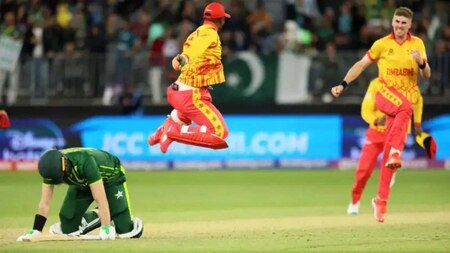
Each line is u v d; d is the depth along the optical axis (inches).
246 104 3029.0
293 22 3218.5
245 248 1412.4
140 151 3006.9
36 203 2175.2
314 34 3174.2
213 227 1759.4
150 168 2997.0
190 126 1577.3
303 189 2492.6
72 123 3031.5
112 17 3169.3
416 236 1585.9
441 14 3336.6
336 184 2603.3
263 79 3038.9
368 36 3070.9
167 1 3221.0
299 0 3272.6
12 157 3024.1
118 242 1461.6
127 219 1525.6
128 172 2930.6
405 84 1689.2
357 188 1957.4
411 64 1681.8
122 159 3009.4
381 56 1695.4
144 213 2012.8
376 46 1695.4
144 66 3048.7
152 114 3031.5
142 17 3174.2
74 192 1501.0
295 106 3016.7
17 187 2516.0
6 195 2330.2
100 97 3048.7
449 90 2977.4
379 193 1676.9
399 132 1654.8
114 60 3056.1
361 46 3093.0
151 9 3378.4
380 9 3235.7
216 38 1530.5
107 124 3026.6
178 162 3002.0
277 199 2281.0
